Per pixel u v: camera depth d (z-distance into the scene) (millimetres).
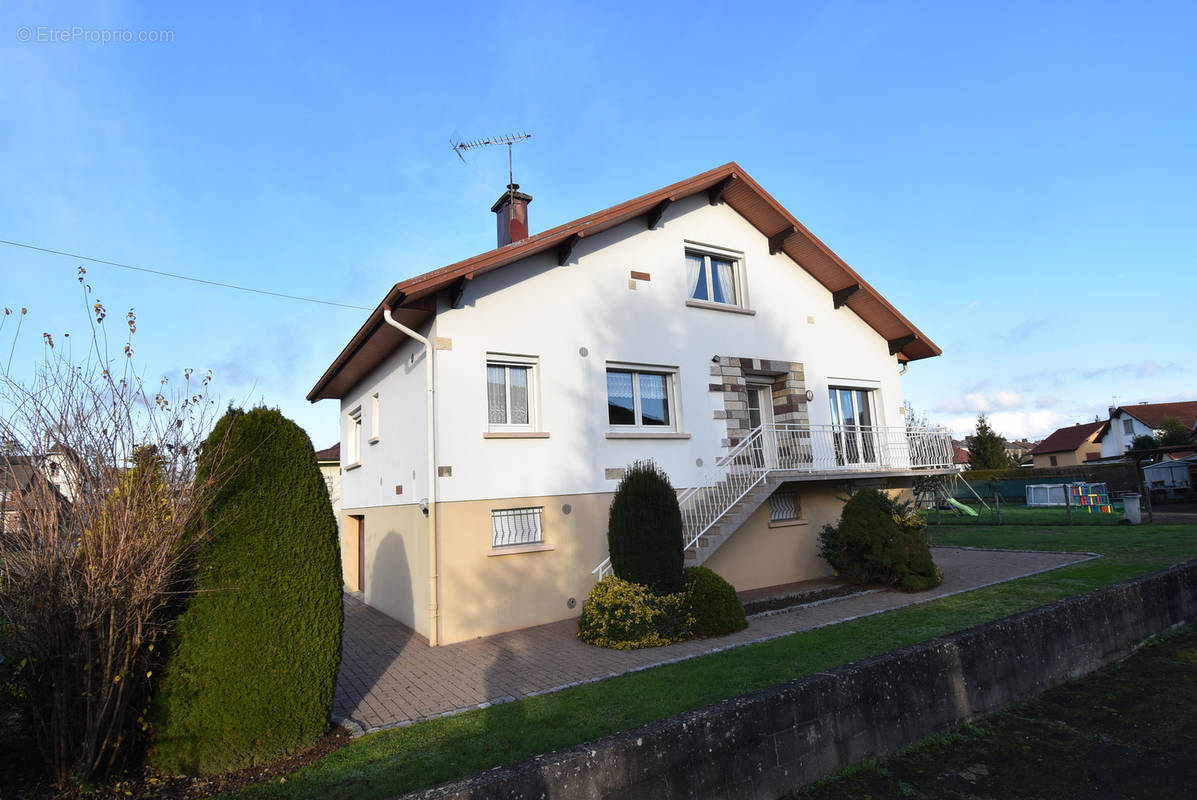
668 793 3715
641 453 11969
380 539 13047
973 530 22156
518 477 10672
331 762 5266
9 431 4703
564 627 10211
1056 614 6484
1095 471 34250
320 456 22688
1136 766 4621
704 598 9211
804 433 14188
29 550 4594
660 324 12648
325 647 5582
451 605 9836
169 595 5031
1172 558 13008
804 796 4270
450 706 6730
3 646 4668
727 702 4207
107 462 4883
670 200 12492
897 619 9352
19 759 5121
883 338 16484
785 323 14562
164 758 4945
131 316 5285
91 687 4684
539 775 3320
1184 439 39219
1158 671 6586
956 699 5367
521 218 14180
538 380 11125
